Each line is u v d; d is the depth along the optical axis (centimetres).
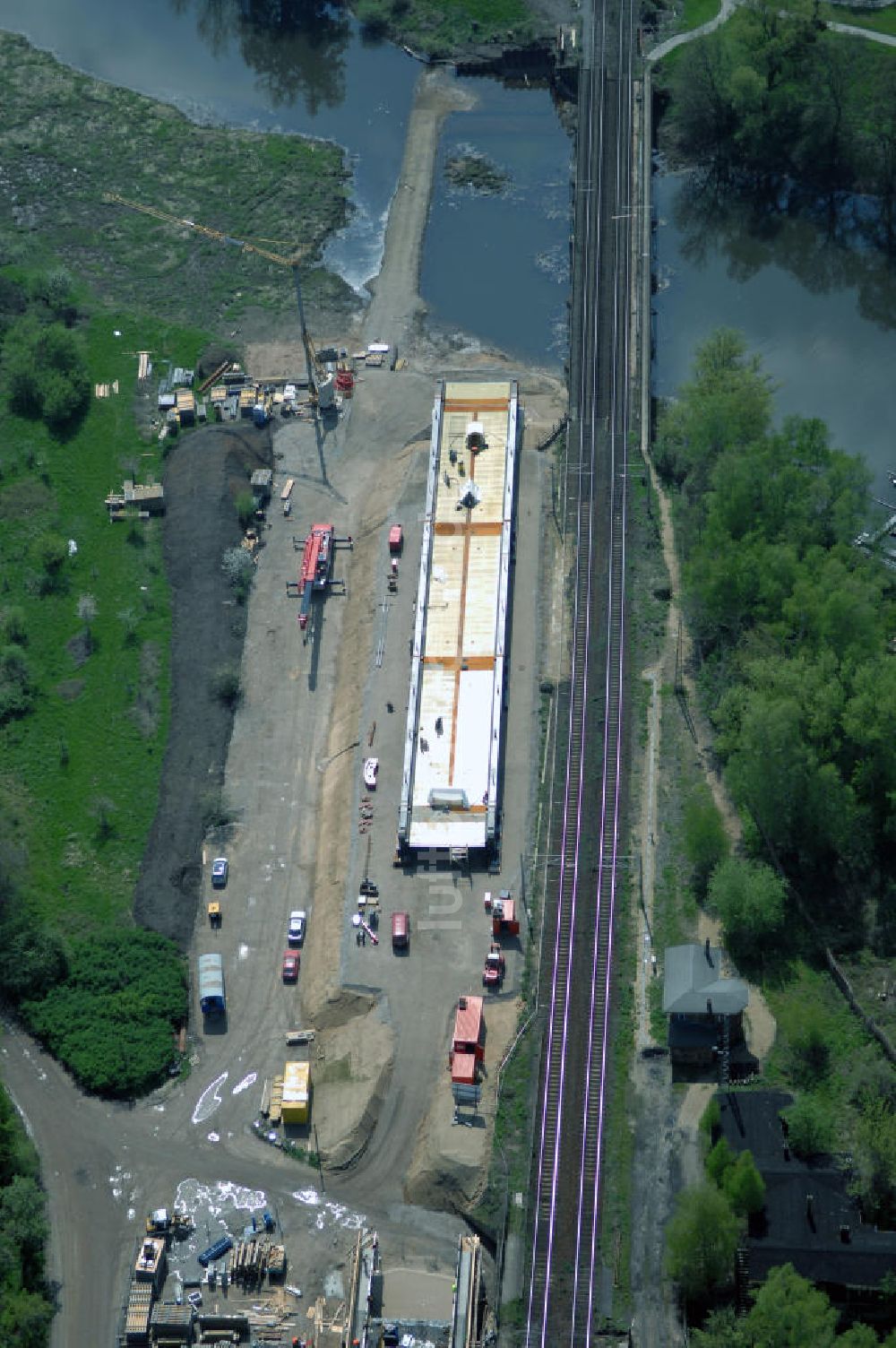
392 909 19775
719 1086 17900
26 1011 19225
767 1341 15438
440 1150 17775
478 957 19325
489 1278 17075
